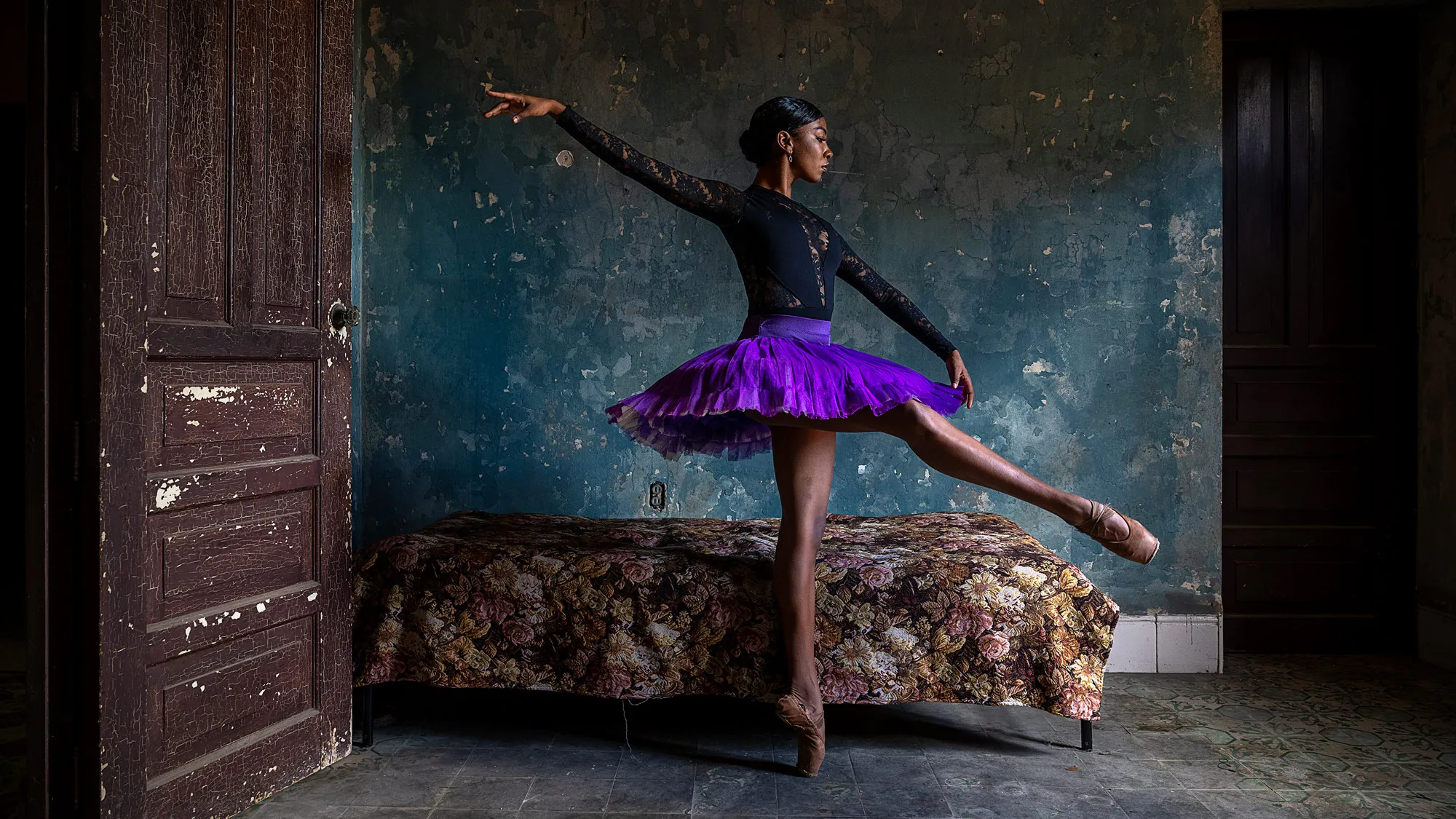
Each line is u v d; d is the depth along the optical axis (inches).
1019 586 99.1
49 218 74.6
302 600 95.5
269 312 91.7
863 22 141.0
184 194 82.4
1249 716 117.3
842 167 141.6
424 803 90.7
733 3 141.7
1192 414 139.7
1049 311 140.9
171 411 81.2
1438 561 141.7
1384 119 146.9
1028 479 89.4
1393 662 142.6
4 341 211.9
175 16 81.2
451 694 124.0
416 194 144.5
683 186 91.4
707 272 142.9
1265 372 149.3
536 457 144.3
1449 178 139.2
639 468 143.4
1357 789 94.3
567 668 101.6
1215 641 137.8
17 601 186.5
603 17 142.3
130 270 76.7
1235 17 147.2
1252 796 92.7
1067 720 115.3
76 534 74.9
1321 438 148.3
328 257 99.3
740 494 142.7
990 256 141.1
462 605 102.7
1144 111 139.4
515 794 92.8
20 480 211.6
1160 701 123.7
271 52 91.7
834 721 114.7
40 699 75.4
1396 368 147.4
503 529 119.9
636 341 143.5
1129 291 140.1
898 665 99.1
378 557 105.6
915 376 97.0
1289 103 147.9
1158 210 139.6
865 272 111.2
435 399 144.9
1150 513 140.1
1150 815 88.5
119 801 76.1
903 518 131.7
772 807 90.0
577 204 143.2
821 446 97.5
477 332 144.3
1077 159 140.3
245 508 89.4
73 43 74.3
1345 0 141.8
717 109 141.9
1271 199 148.8
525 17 142.8
